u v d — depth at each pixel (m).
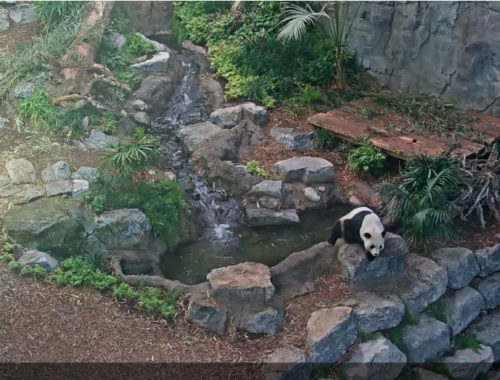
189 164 11.49
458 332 9.41
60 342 7.90
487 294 9.84
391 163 11.45
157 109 12.66
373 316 8.67
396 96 12.80
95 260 9.22
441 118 11.99
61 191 9.81
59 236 9.20
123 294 8.67
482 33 11.84
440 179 9.78
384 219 10.05
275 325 8.40
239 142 11.80
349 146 11.72
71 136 11.07
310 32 13.91
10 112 11.31
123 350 7.96
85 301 8.52
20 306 8.25
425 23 12.48
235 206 10.86
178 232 10.13
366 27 13.31
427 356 8.95
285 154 11.72
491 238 10.20
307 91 12.75
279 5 14.04
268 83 12.93
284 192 10.80
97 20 12.77
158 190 10.27
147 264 9.57
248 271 8.78
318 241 10.34
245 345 8.27
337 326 8.31
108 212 9.61
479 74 12.12
